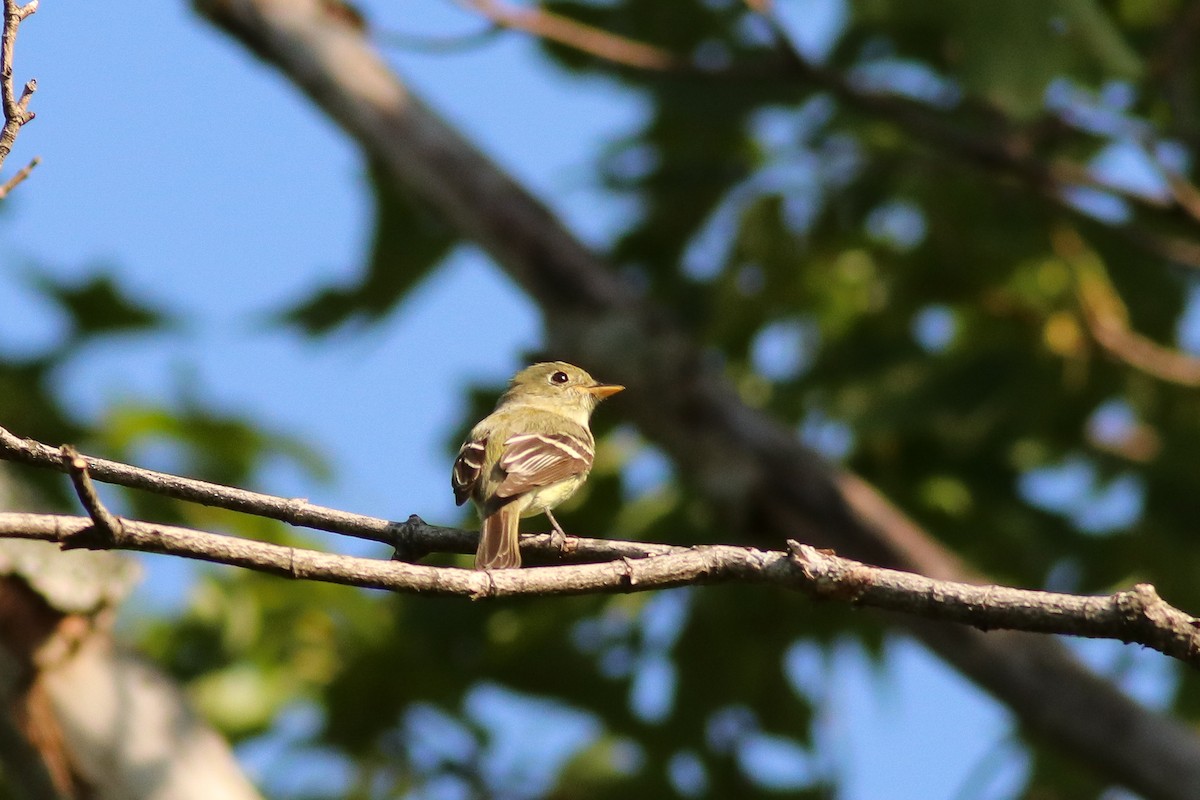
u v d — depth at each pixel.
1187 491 13.08
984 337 14.02
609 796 13.21
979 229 13.80
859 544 11.78
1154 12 12.34
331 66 13.38
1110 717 10.66
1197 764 10.48
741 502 11.91
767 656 13.89
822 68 11.84
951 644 11.05
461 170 13.06
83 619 9.06
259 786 12.41
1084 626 6.85
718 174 13.52
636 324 12.48
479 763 12.92
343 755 12.80
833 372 13.30
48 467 6.76
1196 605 13.10
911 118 12.09
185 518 12.44
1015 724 13.27
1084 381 13.30
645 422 12.42
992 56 10.10
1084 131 12.05
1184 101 11.77
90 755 8.91
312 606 12.73
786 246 13.74
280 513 7.33
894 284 14.18
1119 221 12.81
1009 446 13.23
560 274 12.77
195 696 12.21
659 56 11.95
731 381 14.20
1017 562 13.27
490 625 13.06
